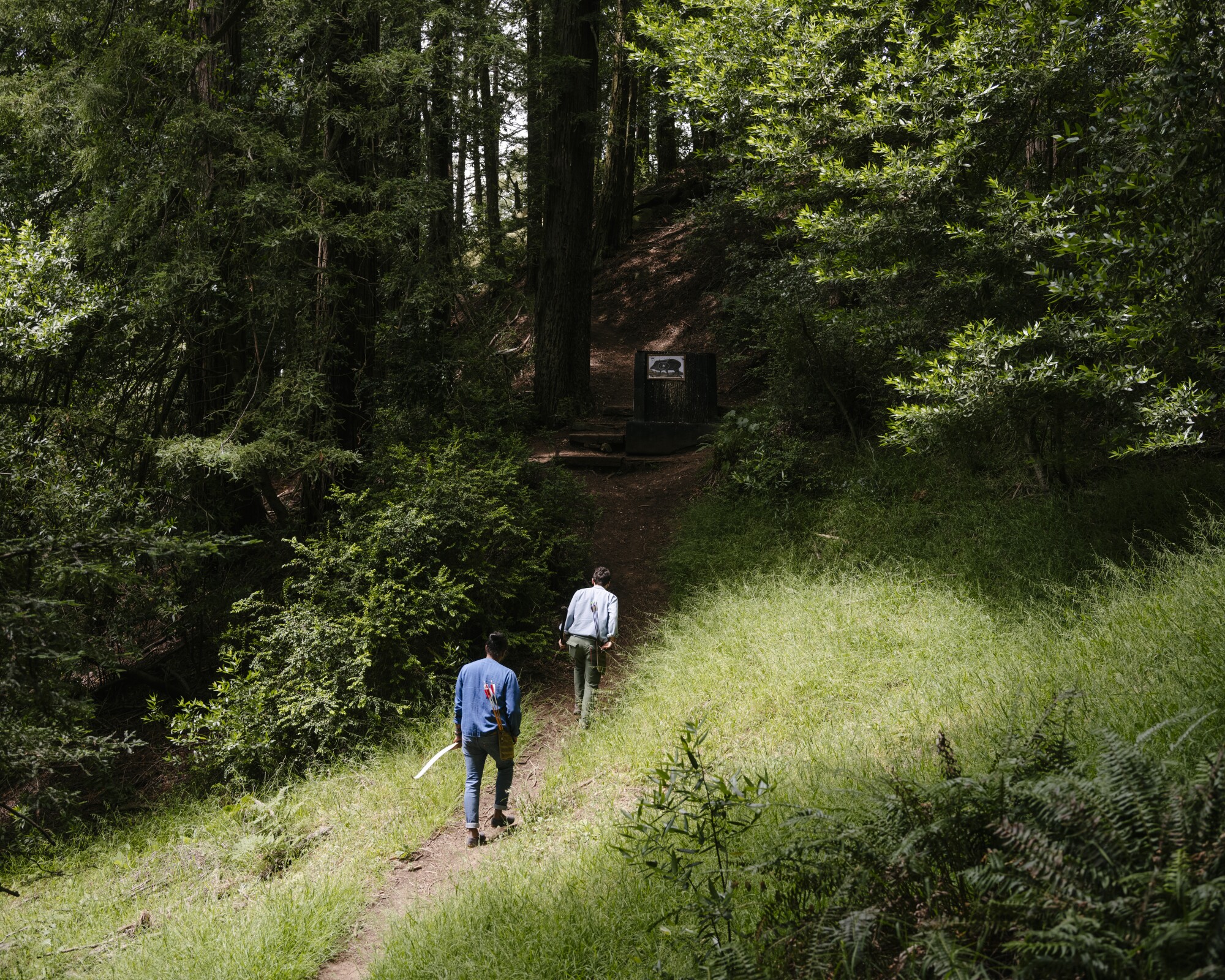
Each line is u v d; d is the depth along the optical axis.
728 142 9.41
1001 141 7.84
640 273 24.20
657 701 7.07
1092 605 6.16
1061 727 4.02
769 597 8.41
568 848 5.16
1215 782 2.55
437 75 11.05
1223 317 5.94
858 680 6.29
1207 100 5.07
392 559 8.05
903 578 7.78
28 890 6.39
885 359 10.27
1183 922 2.13
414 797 6.42
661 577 10.12
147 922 5.38
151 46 8.80
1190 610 5.13
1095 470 8.34
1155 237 5.25
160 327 9.04
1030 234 6.84
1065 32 6.73
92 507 6.61
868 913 2.59
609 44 20.06
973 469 9.20
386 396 10.68
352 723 7.33
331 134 10.36
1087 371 5.99
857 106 8.04
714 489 11.47
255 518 10.36
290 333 9.41
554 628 8.80
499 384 11.41
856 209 8.21
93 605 6.67
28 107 8.66
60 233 8.67
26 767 3.92
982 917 2.59
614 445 14.02
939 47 8.46
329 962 4.68
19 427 7.02
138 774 8.13
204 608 9.02
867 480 9.81
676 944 3.56
